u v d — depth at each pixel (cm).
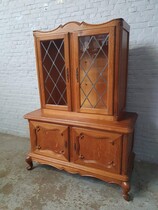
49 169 186
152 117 183
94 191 153
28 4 210
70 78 153
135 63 176
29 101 250
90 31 134
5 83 259
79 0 184
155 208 133
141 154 197
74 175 175
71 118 156
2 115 279
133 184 160
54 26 205
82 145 153
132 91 184
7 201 143
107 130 138
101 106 150
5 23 230
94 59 145
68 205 138
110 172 147
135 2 163
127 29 145
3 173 179
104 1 174
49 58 163
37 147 178
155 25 161
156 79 172
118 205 137
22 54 233
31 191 154
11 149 230
